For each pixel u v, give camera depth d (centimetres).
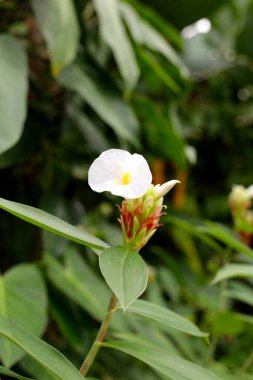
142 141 137
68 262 108
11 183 122
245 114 219
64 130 125
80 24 121
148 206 68
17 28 123
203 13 156
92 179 67
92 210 142
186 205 215
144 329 110
